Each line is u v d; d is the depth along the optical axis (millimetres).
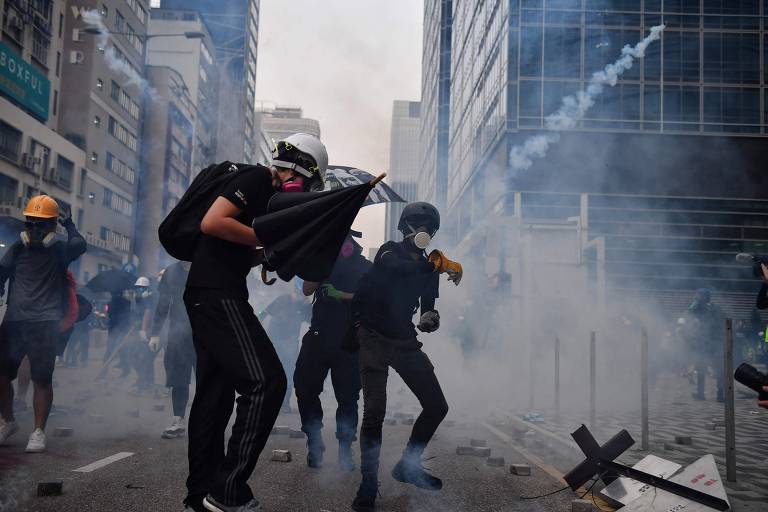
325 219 2861
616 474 4312
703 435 7094
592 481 4668
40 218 5234
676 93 40375
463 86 60562
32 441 5098
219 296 3008
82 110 49688
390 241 4188
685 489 3602
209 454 3115
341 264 5062
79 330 14164
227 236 2934
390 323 4109
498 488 4555
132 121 58594
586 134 40281
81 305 5984
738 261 4582
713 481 3457
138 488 4070
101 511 3539
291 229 2879
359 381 5059
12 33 40125
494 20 45875
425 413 4184
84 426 6570
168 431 6020
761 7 40500
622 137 40156
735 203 39969
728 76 40375
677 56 40562
